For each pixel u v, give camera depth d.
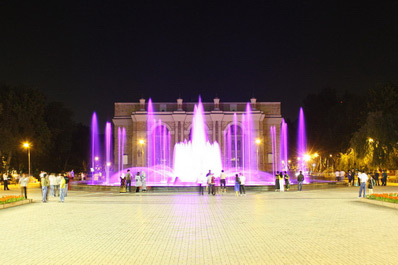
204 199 34.25
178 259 12.40
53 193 39.44
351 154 71.19
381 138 59.09
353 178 55.34
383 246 13.86
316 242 14.66
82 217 22.27
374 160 59.66
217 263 11.89
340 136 90.69
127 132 100.12
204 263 11.90
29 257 12.79
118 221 20.61
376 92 71.88
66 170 103.88
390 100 69.38
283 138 105.62
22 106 73.31
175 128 95.94
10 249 13.99
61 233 17.09
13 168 77.19
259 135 96.62
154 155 96.06
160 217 22.08
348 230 17.11
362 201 30.48
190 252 13.34
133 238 15.87
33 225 19.41
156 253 13.23
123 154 99.38
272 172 99.00
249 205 28.36
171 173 94.81
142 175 44.84
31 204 30.77
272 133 100.19
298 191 44.31
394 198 27.59
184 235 16.45
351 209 25.03
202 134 96.56
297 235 16.09
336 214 22.52
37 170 85.12
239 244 14.52
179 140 95.62
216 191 43.66
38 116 77.25
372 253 12.83
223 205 28.61
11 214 24.05
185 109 99.75
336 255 12.61
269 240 15.16
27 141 67.38
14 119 68.56
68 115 91.69
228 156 96.75
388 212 23.34
